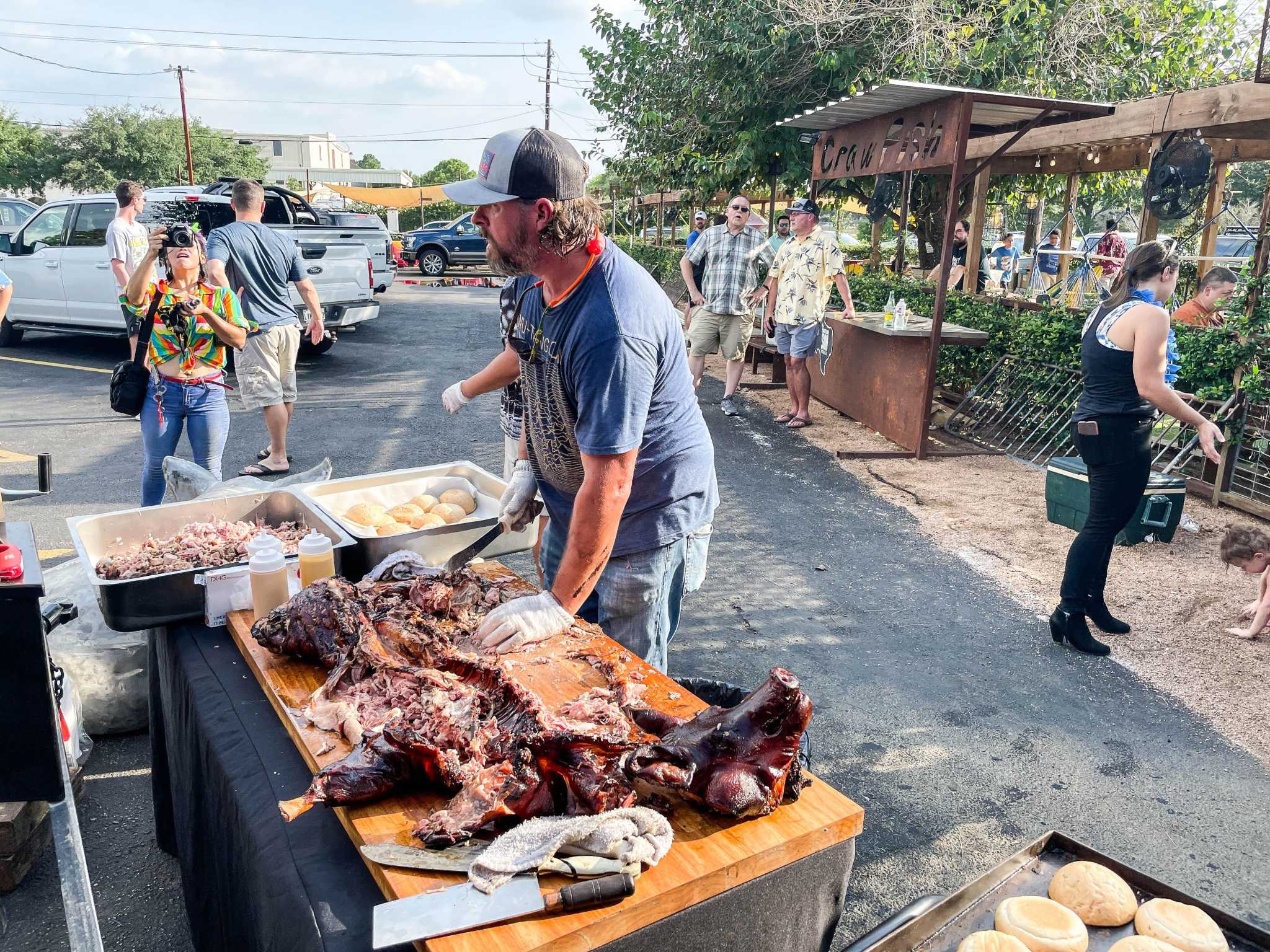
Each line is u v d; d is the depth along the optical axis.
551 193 1.84
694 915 1.45
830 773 3.24
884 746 3.41
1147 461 3.95
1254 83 6.67
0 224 15.34
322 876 1.52
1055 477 5.82
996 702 3.74
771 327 10.23
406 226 55.03
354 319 11.04
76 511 5.73
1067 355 7.75
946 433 8.51
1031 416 7.97
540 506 2.74
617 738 1.60
